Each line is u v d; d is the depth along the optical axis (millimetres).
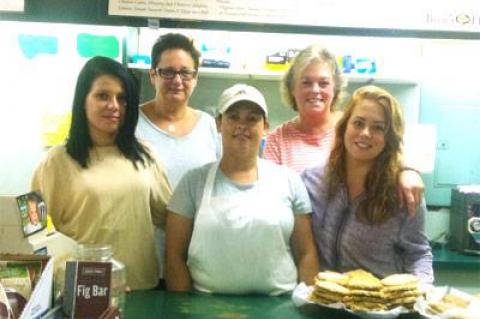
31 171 2648
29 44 2590
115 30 2533
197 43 2602
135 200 1659
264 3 1535
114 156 1679
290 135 2068
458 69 2826
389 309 1325
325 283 1379
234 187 1555
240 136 1547
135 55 2656
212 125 2162
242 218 1501
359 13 1543
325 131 2039
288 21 1541
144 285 1683
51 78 2619
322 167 1709
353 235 1598
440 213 2848
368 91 1604
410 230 1581
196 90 2979
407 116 2902
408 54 2787
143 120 2064
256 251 1500
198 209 1545
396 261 1604
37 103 2629
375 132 1562
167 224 1602
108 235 1628
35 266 1147
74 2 1563
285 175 1630
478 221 2523
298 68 1989
